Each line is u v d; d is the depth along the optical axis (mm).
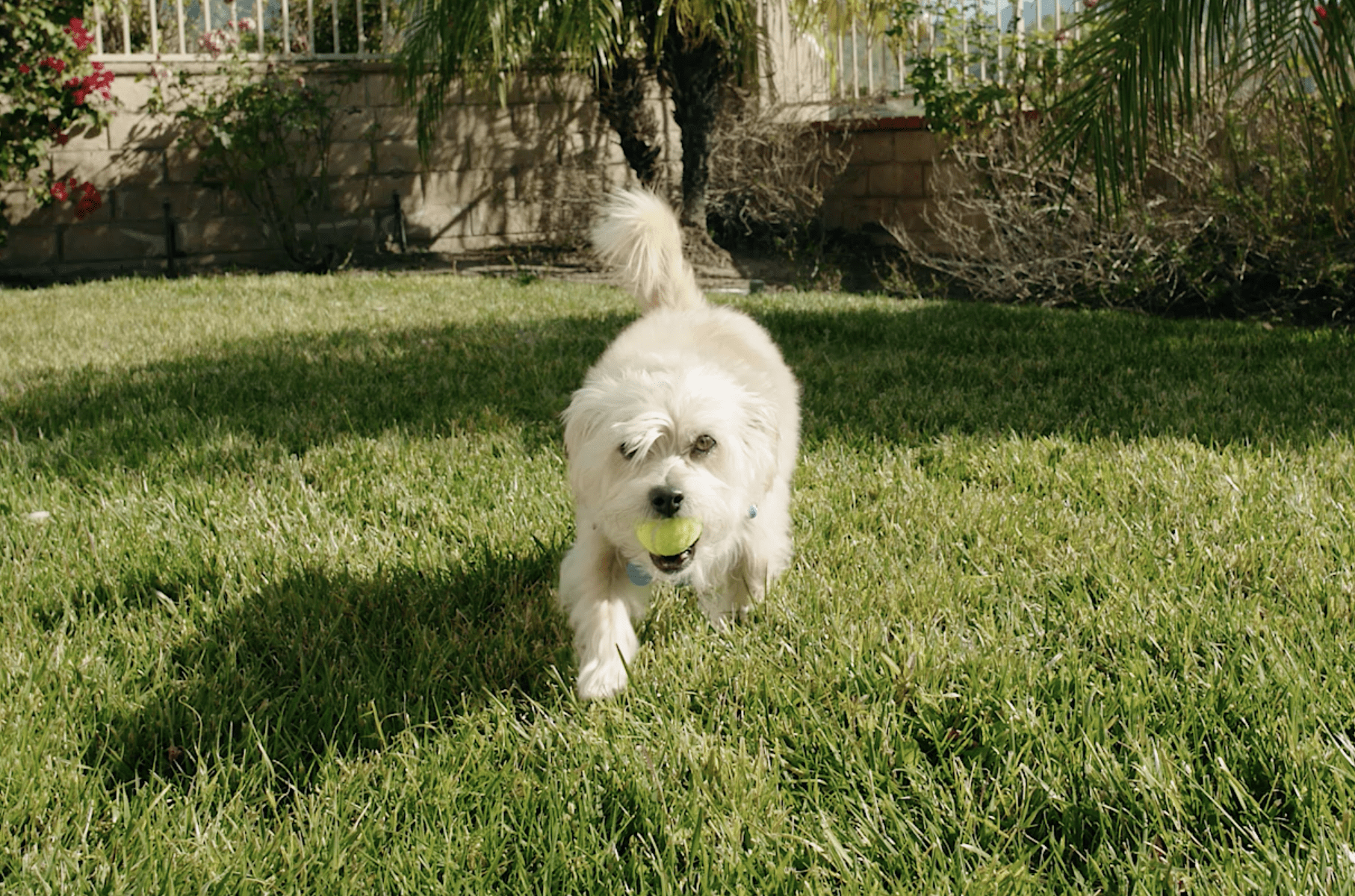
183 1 11117
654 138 11781
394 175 11891
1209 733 2135
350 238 11852
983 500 3607
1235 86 4508
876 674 2432
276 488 3760
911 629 2625
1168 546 3133
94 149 10844
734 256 11406
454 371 5703
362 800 2039
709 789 2035
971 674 2408
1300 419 4453
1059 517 3408
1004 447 4137
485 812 1975
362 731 2264
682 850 1884
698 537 2422
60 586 2908
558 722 2301
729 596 2906
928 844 1879
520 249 12281
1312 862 1705
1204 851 1787
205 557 3113
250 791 2037
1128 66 4355
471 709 2357
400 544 3326
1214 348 6199
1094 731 2141
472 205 12234
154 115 10836
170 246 10930
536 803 1992
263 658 2572
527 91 12133
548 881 1764
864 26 11016
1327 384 5121
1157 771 1975
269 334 6895
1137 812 1912
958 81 10242
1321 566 2908
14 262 10789
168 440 4348
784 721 2248
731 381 2656
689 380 2506
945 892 1716
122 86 10844
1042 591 2883
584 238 12047
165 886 1752
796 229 11500
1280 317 8188
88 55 10297
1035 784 1999
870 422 4641
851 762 2088
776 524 2959
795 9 11008
